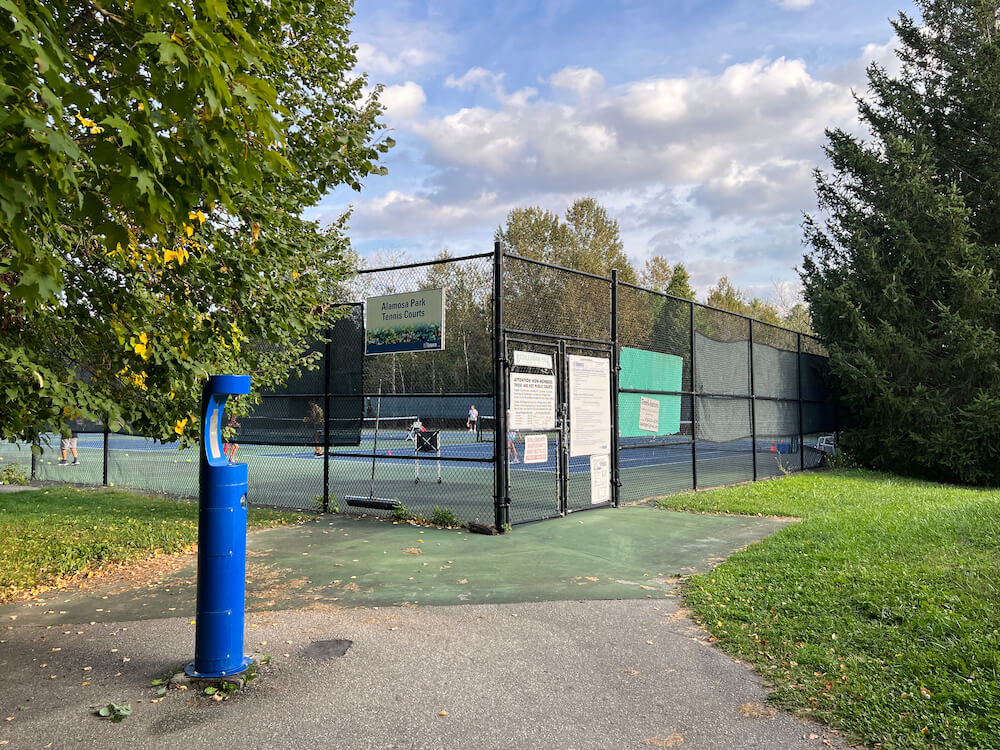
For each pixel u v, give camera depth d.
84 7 3.14
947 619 4.38
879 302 17.27
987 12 17.50
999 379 15.15
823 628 4.55
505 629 4.82
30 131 2.21
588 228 44.78
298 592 5.83
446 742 3.17
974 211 17.25
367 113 7.93
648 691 3.75
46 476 16.23
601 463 10.31
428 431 10.14
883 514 8.72
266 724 3.35
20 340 5.19
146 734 3.25
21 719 3.41
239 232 6.01
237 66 2.78
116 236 2.90
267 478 14.72
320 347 10.48
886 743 3.07
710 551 7.41
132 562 7.16
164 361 5.63
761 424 14.99
